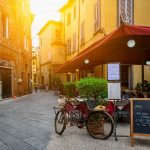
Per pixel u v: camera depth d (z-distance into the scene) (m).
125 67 14.77
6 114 10.26
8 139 5.96
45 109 12.01
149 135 5.16
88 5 19.06
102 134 5.95
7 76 18.98
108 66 6.20
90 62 10.52
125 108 7.50
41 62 43.56
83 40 20.95
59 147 5.23
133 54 9.63
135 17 15.24
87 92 7.08
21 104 14.84
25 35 25.83
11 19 19.97
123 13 14.69
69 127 7.23
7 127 7.42
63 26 32.53
